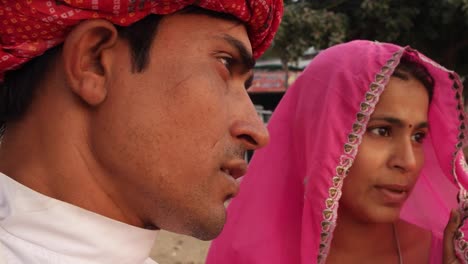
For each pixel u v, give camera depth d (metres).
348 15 6.30
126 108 0.75
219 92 0.79
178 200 0.77
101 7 0.72
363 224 1.52
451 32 6.32
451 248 1.46
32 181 0.76
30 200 0.74
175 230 0.82
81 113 0.76
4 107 0.80
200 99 0.76
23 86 0.78
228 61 0.83
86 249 0.75
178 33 0.77
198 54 0.78
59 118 0.76
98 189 0.78
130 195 0.78
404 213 1.65
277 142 1.67
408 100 1.43
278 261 1.53
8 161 0.79
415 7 5.99
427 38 6.35
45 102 0.77
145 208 0.79
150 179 0.76
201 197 0.78
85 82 0.74
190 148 0.76
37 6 0.71
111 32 0.74
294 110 1.66
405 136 1.43
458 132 1.54
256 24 0.87
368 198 1.44
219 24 0.81
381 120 1.43
